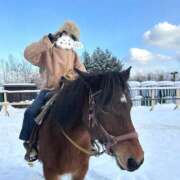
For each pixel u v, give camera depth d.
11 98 7.52
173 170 2.14
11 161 2.51
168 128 3.86
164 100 7.18
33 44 1.58
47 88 1.55
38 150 1.49
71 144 1.32
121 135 1.06
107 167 2.24
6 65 15.29
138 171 2.13
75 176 1.42
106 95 1.08
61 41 1.56
